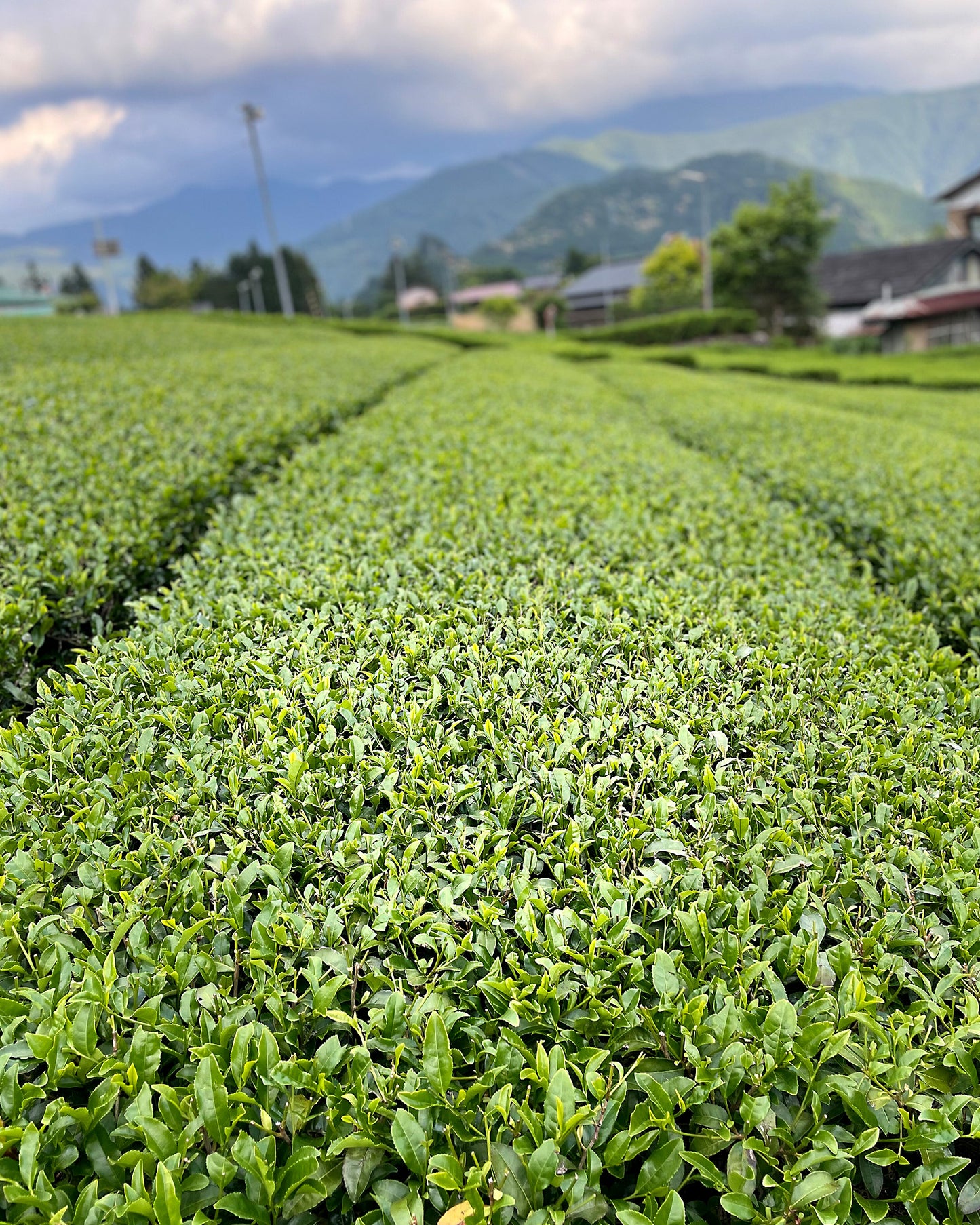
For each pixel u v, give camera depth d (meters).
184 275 98.19
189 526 6.03
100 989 1.93
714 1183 1.65
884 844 2.43
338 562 4.34
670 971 1.93
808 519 6.43
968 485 7.21
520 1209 1.62
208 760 2.66
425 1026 1.86
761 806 2.54
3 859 2.33
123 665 3.25
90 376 11.12
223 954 2.09
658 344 40.19
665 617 3.76
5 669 3.72
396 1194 1.66
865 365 26.50
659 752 2.77
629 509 5.58
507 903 2.26
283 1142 1.78
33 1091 1.76
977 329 39.34
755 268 41.59
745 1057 1.77
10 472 5.96
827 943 2.24
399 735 2.82
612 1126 1.73
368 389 12.00
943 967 2.06
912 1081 1.88
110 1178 1.69
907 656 3.77
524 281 120.69
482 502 5.51
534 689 3.10
